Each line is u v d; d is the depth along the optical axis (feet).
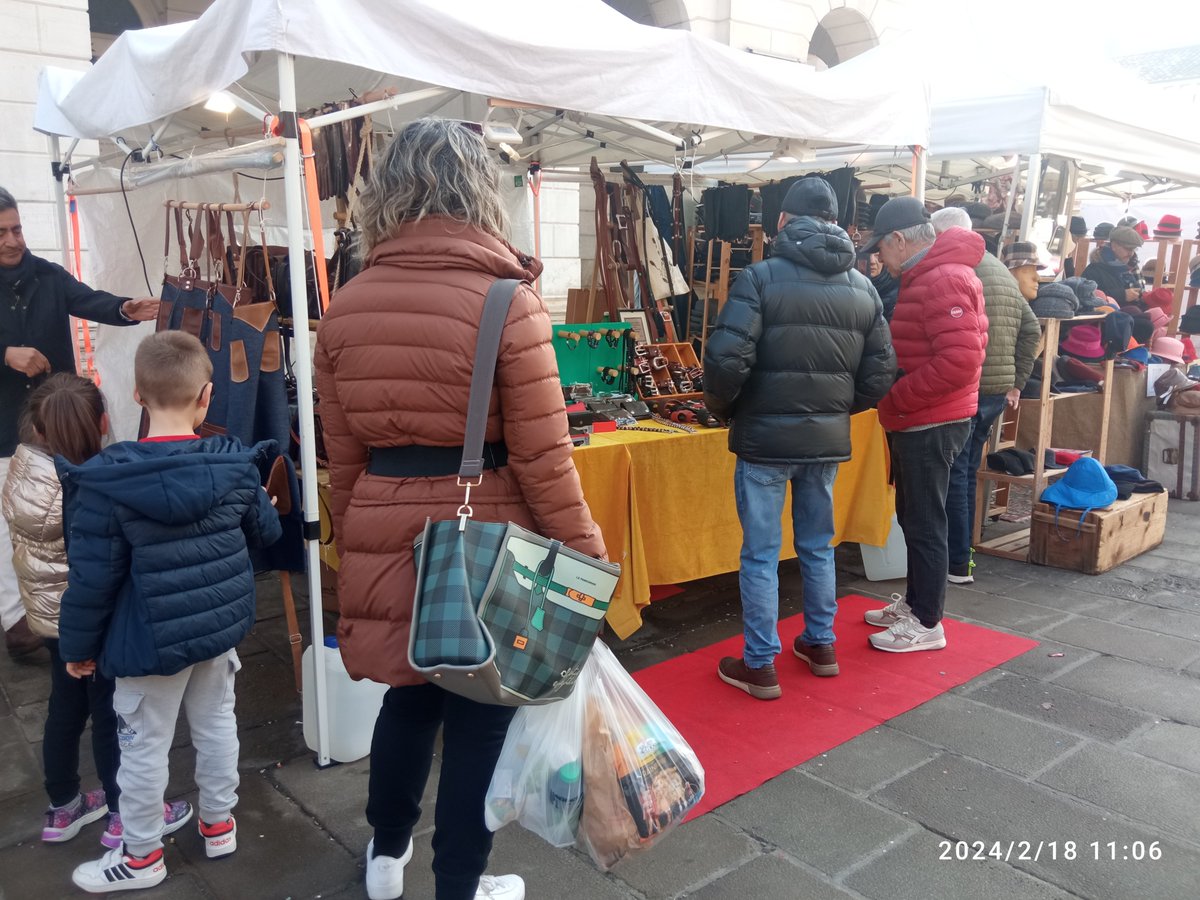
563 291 25.45
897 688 9.85
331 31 6.81
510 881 6.40
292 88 7.04
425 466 5.01
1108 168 20.45
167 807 7.36
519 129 12.89
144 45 8.88
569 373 12.94
